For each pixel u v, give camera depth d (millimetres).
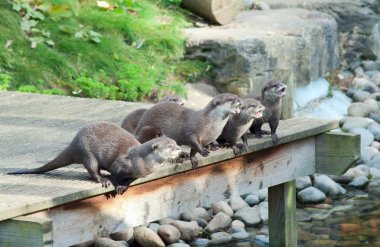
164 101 10711
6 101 14484
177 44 20578
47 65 18469
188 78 20312
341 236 14336
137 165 8656
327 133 12148
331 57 23672
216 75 20438
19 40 18891
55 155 10484
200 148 9734
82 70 18719
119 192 8867
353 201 16516
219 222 14695
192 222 14430
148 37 20594
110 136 8945
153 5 22656
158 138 8727
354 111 21844
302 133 11594
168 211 9977
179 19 22156
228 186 10883
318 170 12266
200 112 9836
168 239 13820
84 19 20406
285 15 23391
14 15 19453
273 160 11539
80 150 9023
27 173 9438
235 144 10570
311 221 15219
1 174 9453
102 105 14055
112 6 21609
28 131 12023
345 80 23844
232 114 9977
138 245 13727
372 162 18875
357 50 24969
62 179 9156
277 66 20641
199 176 10398
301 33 21688
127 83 18625
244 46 20078
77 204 8852
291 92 12891
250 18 23078
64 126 12359
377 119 21656
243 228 14789
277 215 12734
